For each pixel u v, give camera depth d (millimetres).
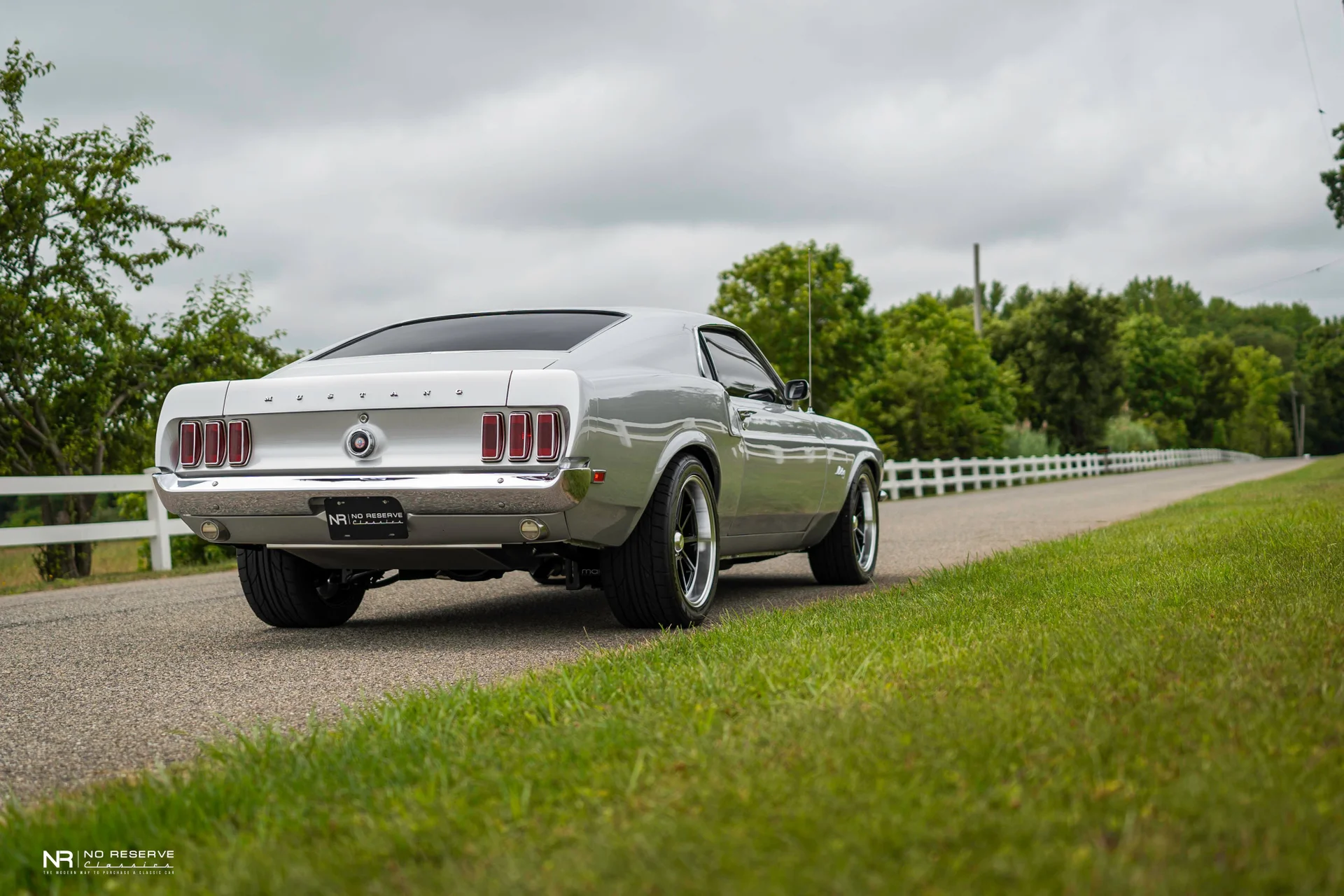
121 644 5059
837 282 47062
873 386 48125
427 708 2883
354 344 5211
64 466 16562
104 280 17125
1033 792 1887
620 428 4508
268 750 2525
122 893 1784
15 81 16391
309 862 1788
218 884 1715
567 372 4320
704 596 5199
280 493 4473
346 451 4453
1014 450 47844
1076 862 1564
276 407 4543
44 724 3436
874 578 7480
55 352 16234
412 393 4375
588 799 2008
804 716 2449
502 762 2301
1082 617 3943
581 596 6730
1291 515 9258
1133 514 14109
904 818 1757
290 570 5184
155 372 18094
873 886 1524
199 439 4684
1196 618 3742
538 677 3400
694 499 5199
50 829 2072
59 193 16562
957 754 2107
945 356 55406
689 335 5523
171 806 2146
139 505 16859
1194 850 1603
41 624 5957
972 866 1597
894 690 2740
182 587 8234
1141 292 187250
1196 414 102875
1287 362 149750
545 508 4281
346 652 4613
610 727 2510
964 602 4742
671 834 1745
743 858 1634
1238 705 2387
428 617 5758
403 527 4441
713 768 2113
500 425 4305
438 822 1912
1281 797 1786
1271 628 3408
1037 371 63531
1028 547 7711
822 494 6602
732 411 5508
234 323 18469
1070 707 2451
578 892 1578
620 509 4621
